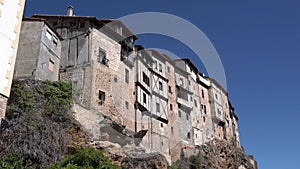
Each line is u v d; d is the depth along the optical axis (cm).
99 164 737
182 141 2539
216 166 2872
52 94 1580
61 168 720
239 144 4522
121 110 2119
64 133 1348
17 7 914
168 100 2778
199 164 2477
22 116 1250
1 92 804
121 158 1466
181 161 2344
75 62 2155
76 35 2262
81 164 727
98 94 2002
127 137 1784
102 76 2102
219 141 3344
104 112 1964
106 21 2341
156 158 1694
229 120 4019
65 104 1564
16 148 1061
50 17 2339
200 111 3164
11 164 960
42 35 1942
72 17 2306
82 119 1628
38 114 1330
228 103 4125
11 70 848
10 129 1120
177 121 2700
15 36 884
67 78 2109
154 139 2223
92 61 2098
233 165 3344
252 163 4241
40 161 1102
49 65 1978
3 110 802
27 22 1967
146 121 2341
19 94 1430
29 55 1853
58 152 1227
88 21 2273
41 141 1180
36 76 1784
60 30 2317
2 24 850
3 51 834
